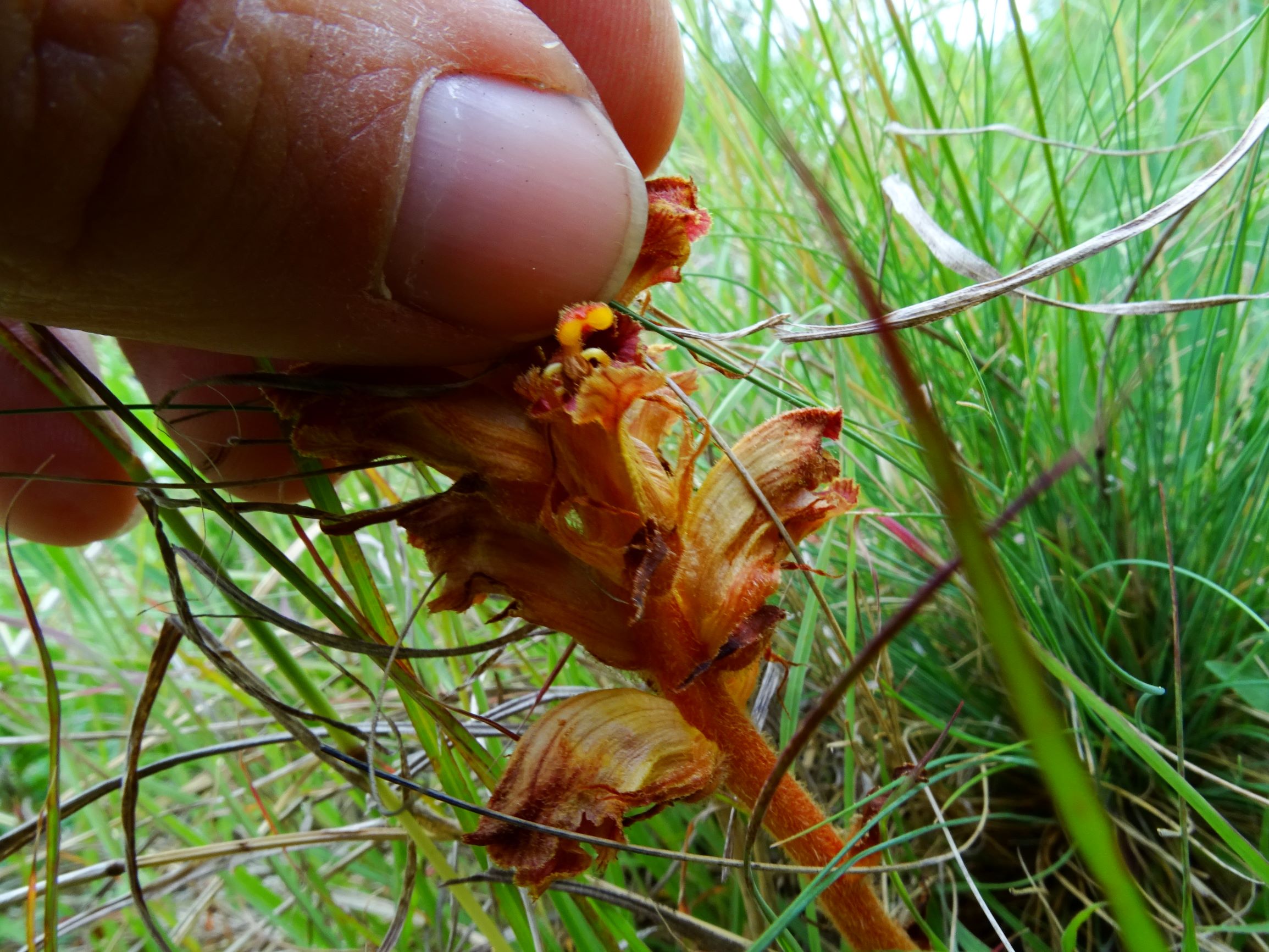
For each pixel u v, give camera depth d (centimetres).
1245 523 9
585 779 6
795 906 6
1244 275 12
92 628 15
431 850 8
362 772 8
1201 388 10
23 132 5
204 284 6
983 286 7
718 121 13
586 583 6
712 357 7
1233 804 9
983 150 12
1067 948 6
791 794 6
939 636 11
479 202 6
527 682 11
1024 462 9
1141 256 11
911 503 11
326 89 5
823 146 13
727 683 6
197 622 7
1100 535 10
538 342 6
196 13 5
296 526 7
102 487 10
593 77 8
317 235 6
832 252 12
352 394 6
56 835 7
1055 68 15
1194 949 6
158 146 5
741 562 6
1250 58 14
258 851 10
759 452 6
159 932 8
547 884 6
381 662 7
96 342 17
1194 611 9
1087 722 9
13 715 13
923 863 7
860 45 12
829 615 8
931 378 11
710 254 15
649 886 10
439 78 6
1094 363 10
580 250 6
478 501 6
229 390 9
